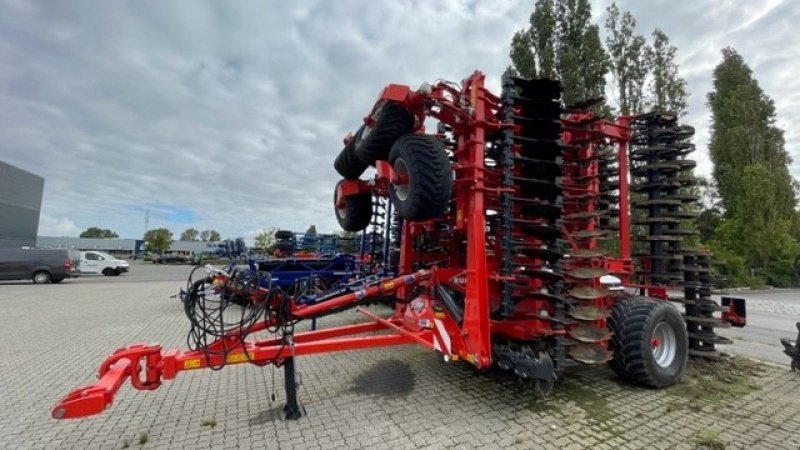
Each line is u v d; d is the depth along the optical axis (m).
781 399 3.88
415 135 3.93
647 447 2.97
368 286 4.28
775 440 3.08
